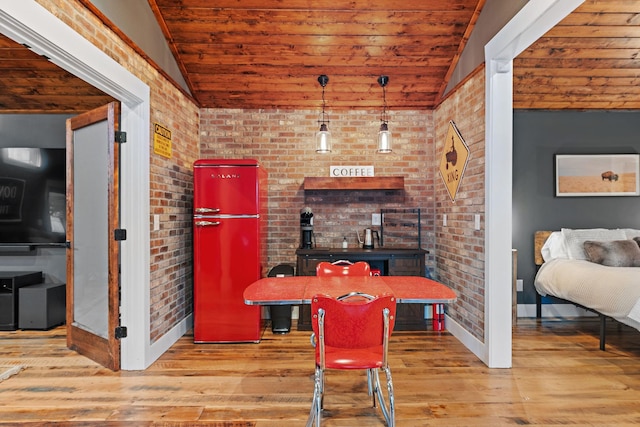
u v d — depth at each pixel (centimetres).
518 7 257
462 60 366
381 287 241
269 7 326
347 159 449
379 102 440
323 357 188
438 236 432
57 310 416
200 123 443
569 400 246
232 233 360
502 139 298
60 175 430
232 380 277
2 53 336
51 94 405
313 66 390
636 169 449
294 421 222
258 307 362
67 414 230
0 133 445
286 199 448
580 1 211
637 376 282
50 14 194
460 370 293
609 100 440
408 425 217
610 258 387
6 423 220
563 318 439
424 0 320
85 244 330
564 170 451
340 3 323
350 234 448
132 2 284
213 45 362
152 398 250
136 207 296
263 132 446
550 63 384
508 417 226
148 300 305
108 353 298
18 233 427
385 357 193
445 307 405
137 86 284
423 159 449
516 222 453
